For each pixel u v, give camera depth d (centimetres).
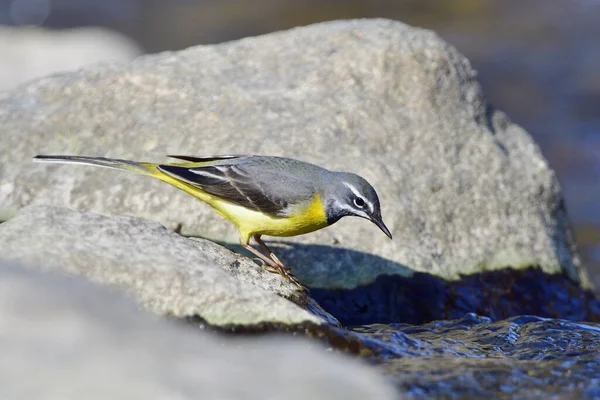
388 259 1334
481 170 1459
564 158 2553
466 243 1394
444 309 1327
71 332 791
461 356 1051
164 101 1496
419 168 1426
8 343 759
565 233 1530
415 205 1387
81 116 1495
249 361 835
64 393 712
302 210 1172
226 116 1459
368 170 1395
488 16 3672
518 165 1505
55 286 866
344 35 1574
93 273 932
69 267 930
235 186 1180
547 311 1396
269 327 953
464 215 1412
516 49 3341
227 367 803
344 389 819
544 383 957
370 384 854
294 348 905
